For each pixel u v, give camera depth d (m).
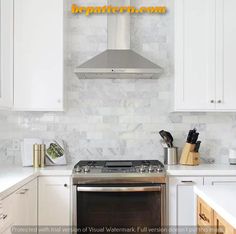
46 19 3.20
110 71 3.05
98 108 3.53
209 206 1.82
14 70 3.18
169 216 2.98
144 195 2.93
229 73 3.23
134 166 3.12
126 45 3.33
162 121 3.54
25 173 2.80
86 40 3.53
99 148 3.53
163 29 3.55
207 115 3.53
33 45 3.19
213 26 3.23
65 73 3.42
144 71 3.08
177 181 2.98
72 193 2.93
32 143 3.41
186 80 3.23
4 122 3.48
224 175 3.01
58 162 3.41
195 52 3.23
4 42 2.95
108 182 2.91
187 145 3.34
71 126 3.53
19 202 2.41
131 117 3.53
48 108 3.19
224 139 3.53
